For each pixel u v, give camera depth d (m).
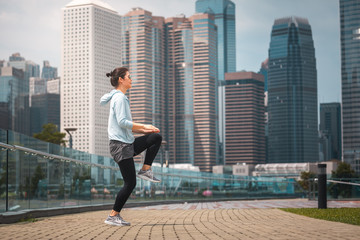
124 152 7.12
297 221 8.25
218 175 34.41
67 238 5.77
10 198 9.56
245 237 5.80
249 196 38.22
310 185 25.94
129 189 7.29
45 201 11.85
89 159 15.84
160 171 25.98
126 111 7.17
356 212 11.02
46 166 11.95
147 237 5.88
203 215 10.41
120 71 7.36
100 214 11.50
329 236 5.77
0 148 9.01
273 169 170.88
